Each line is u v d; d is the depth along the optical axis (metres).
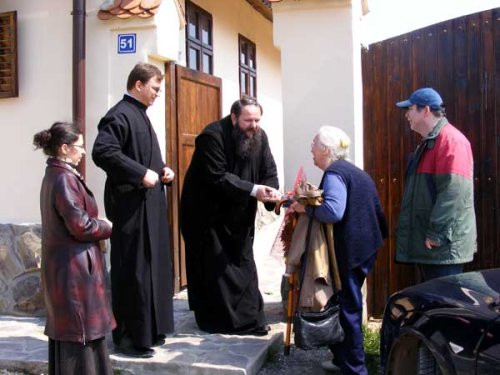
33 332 4.93
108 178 4.30
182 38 6.33
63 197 3.40
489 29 4.58
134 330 4.20
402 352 3.17
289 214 3.92
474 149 4.64
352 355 3.71
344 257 3.67
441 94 4.75
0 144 5.67
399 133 4.93
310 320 3.64
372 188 3.77
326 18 4.79
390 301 3.34
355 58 4.79
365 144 5.04
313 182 4.84
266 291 6.02
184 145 5.95
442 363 2.70
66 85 5.44
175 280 5.88
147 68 4.30
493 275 3.09
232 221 4.63
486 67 4.60
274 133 10.48
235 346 4.38
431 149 3.77
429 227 3.70
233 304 4.64
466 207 3.66
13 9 5.58
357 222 3.67
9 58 5.57
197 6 6.95
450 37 4.71
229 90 8.09
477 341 2.54
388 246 5.01
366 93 5.03
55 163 3.51
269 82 10.16
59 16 5.44
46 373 4.21
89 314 3.48
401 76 4.90
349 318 3.70
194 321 5.04
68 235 3.49
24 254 5.39
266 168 4.75
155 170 4.35
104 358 3.60
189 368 4.02
